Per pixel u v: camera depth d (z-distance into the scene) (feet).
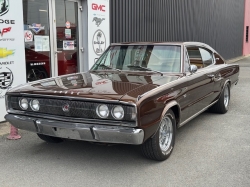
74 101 12.75
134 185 12.26
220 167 13.91
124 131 11.93
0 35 20.26
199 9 53.67
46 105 13.37
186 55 17.43
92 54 28.73
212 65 21.39
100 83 14.30
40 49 24.70
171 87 14.44
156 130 13.19
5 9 20.38
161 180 12.68
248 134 18.61
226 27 70.49
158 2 39.91
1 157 15.02
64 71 27.17
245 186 12.17
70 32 27.35
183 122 16.30
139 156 15.11
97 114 12.39
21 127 14.16
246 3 87.61
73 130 12.70
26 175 13.15
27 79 23.89
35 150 15.94
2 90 20.68
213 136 18.20
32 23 23.81
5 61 20.74
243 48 89.25
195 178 12.85
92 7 28.12
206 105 19.66
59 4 25.98
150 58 17.57
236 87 36.14
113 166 14.02
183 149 16.06
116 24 32.19
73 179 12.79
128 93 12.60
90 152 15.66
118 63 18.15
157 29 40.29
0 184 12.37
